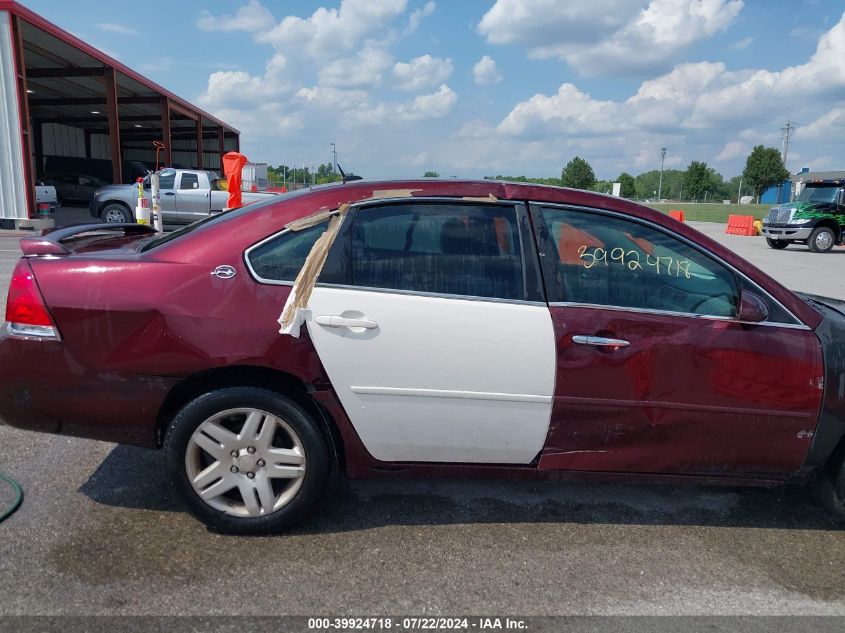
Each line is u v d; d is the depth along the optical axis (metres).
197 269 2.99
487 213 3.18
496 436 3.10
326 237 3.05
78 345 2.95
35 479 3.57
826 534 3.35
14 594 2.59
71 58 21.64
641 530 3.32
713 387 3.14
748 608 2.71
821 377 3.19
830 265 17.14
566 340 3.04
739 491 3.82
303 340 2.95
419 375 3.00
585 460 3.17
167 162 29.36
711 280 3.25
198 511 3.05
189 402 2.99
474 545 3.12
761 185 82.56
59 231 3.59
